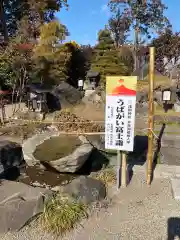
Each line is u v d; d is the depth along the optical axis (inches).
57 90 402.3
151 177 164.6
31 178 171.9
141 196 141.2
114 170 170.6
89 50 674.2
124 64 622.8
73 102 408.2
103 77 546.9
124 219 121.0
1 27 698.8
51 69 467.5
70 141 185.6
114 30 907.4
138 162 190.5
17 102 426.3
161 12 722.8
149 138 149.7
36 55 419.2
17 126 284.5
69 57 533.6
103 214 125.0
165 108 368.5
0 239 109.3
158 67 730.2
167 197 139.3
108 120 140.2
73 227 115.3
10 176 179.8
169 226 114.9
